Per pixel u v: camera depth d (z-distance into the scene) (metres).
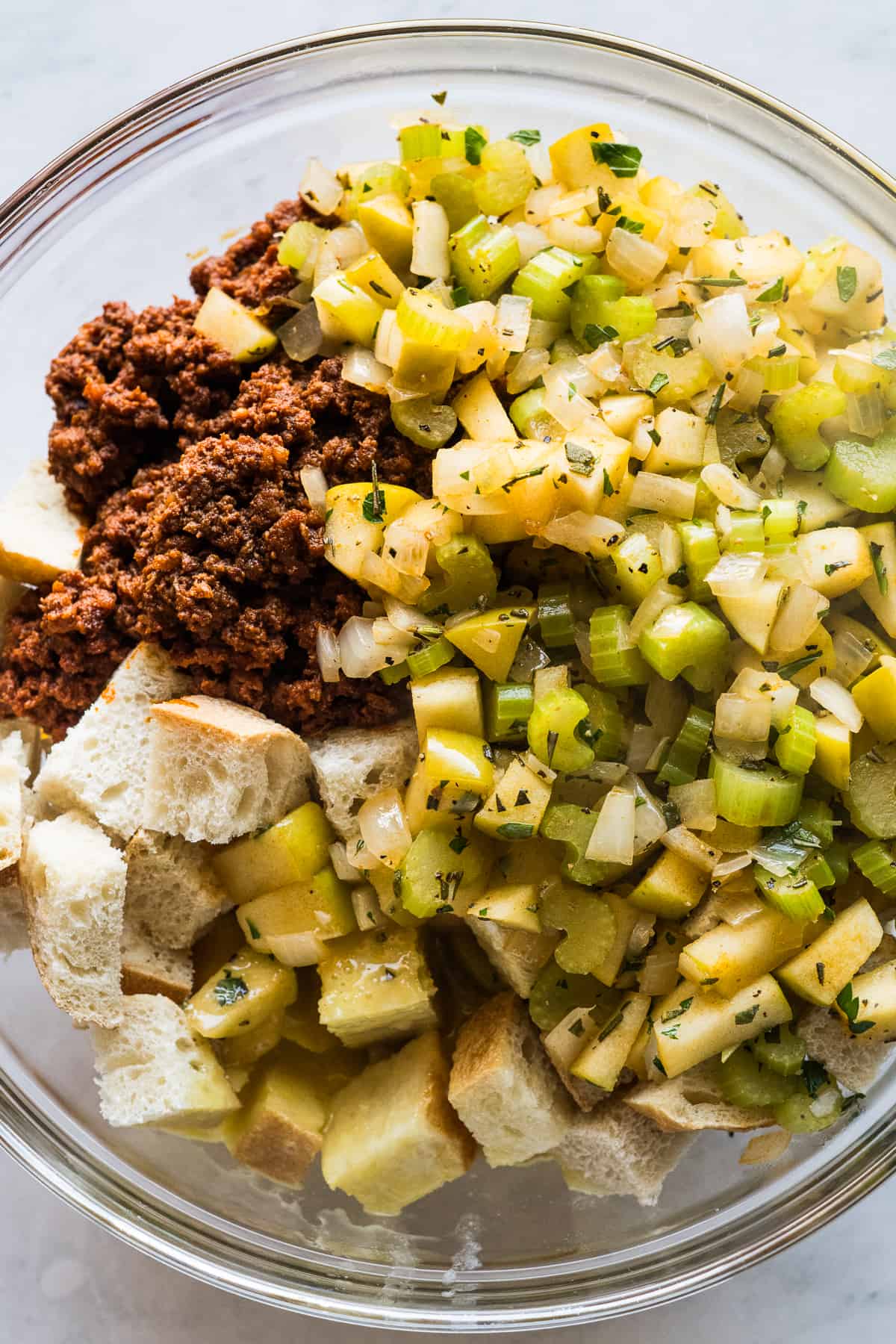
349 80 0.42
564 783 0.37
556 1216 0.40
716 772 0.36
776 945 0.36
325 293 0.37
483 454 0.36
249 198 0.43
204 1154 0.40
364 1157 0.38
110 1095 0.38
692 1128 0.37
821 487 0.37
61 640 0.39
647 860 0.37
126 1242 0.39
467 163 0.39
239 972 0.39
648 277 0.38
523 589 0.37
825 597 0.37
